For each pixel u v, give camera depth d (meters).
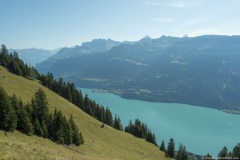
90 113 167.25
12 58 156.38
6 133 61.66
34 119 76.81
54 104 122.56
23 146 40.06
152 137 167.25
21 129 70.56
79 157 47.44
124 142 121.56
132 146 121.12
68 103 143.00
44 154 38.16
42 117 79.06
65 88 165.75
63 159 38.78
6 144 37.66
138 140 144.75
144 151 123.25
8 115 63.84
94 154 82.06
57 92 165.75
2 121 62.91
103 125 129.12
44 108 81.19
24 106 77.38
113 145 107.19
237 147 95.25
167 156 136.25
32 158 33.28
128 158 93.94
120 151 100.88
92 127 119.31
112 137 119.88
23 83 128.88
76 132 86.25
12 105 69.69
